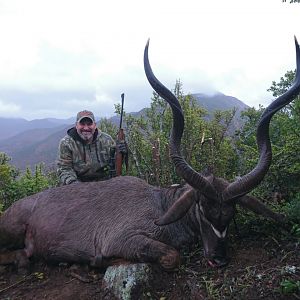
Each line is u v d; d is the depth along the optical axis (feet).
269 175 9.48
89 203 9.27
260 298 6.66
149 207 8.85
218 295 6.88
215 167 11.51
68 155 11.40
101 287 7.90
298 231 8.04
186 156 12.07
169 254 7.84
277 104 7.60
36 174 14.28
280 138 10.84
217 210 7.64
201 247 8.62
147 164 12.31
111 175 11.30
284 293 6.62
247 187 7.51
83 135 11.37
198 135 12.59
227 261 7.68
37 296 8.16
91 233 8.90
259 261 7.72
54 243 9.13
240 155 12.40
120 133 11.30
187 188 8.67
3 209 12.89
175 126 7.97
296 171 9.04
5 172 13.57
